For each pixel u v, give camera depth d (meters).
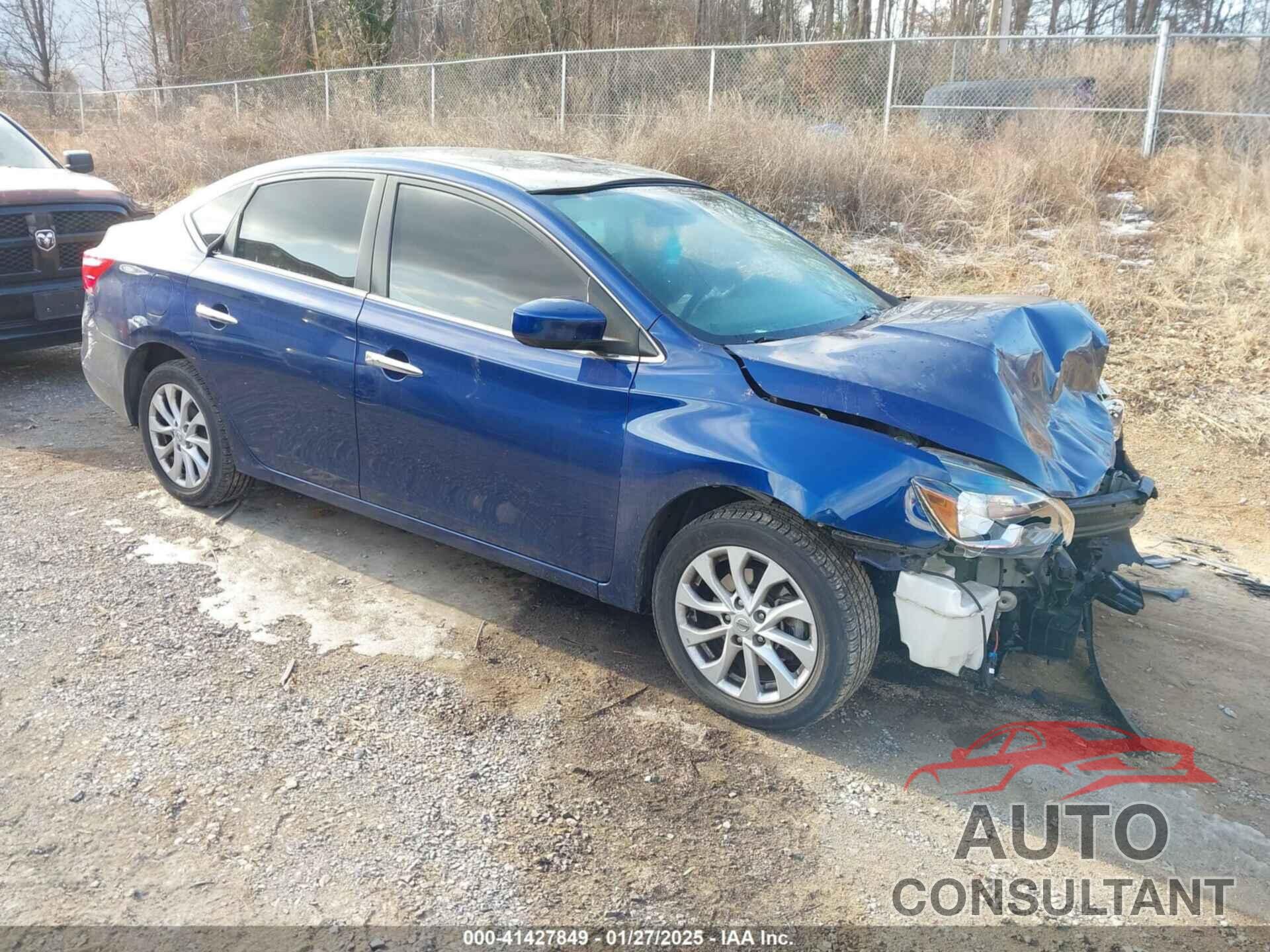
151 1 30.83
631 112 12.05
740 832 2.73
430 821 2.71
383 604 3.87
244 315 4.12
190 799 2.74
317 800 2.77
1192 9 23.98
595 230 3.51
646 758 3.02
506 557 3.64
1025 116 11.10
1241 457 5.68
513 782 2.88
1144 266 8.34
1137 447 5.87
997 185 9.77
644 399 3.18
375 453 3.85
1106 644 3.84
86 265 4.85
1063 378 3.53
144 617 3.68
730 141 10.33
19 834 2.58
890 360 3.05
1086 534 3.09
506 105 13.21
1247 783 3.04
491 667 3.48
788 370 3.04
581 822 2.74
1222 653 3.81
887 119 11.45
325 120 14.37
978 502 2.77
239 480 4.52
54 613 3.68
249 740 3.01
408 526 3.89
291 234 4.13
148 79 31.56
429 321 3.64
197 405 4.43
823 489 2.86
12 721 3.04
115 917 2.34
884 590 3.15
